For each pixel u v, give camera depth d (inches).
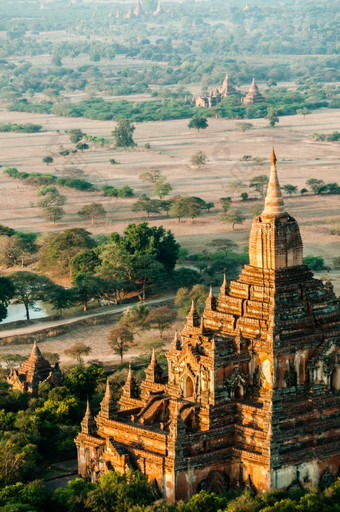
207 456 4832.7
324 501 4613.7
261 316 4958.2
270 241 4977.9
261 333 4933.6
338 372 5002.5
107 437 5068.9
